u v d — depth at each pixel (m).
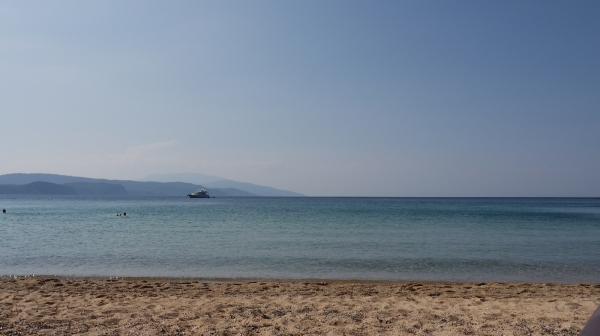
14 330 6.89
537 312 8.41
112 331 6.92
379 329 7.23
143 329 7.06
